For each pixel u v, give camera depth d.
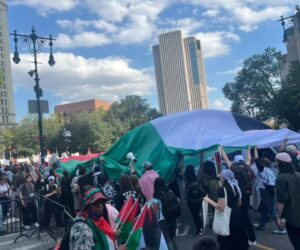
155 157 11.70
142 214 5.34
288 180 5.54
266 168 9.71
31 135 71.81
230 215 6.11
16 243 10.12
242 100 68.19
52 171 15.39
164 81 172.62
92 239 3.64
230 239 6.14
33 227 11.68
